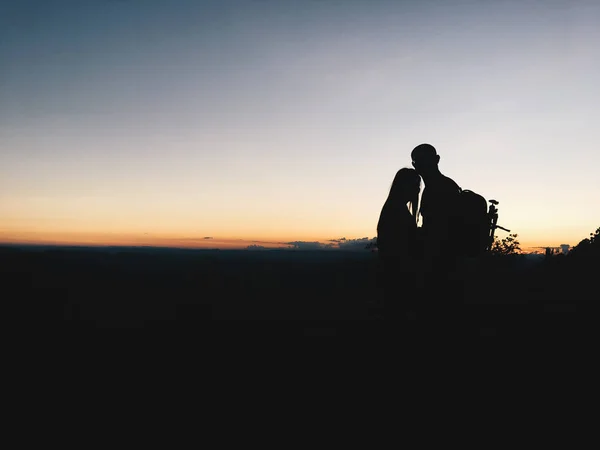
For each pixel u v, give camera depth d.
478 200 8.55
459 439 5.08
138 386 6.35
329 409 5.76
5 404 5.82
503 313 9.79
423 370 6.84
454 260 8.55
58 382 6.45
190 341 8.10
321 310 9.84
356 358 7.29
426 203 8.66
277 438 5.08
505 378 6.57
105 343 8.05
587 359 7.20
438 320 8.48
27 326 9.12
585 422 5.38
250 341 8.06
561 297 12.23
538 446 4.90
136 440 5.04
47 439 5.05
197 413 5.65
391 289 8.68
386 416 5.57
